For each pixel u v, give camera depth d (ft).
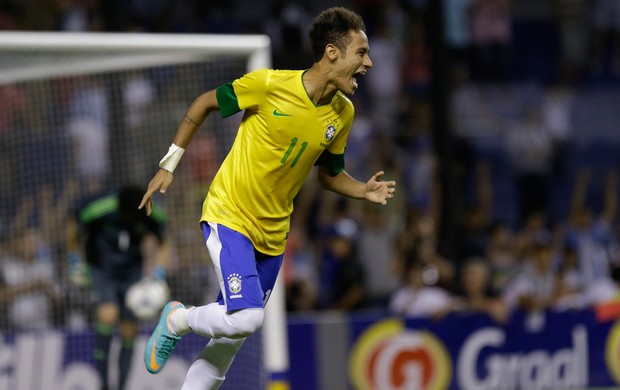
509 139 176.76
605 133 183.42
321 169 67.21
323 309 134.82
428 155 163.73
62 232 107.34
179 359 104.47
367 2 198.49
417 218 139.33
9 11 170.71
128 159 104.83
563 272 139.74
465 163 171.01
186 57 97.55
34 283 107.65
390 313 125.59
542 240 154.10
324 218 148.05
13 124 105.40
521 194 174.40
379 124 174.29
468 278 125.90
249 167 62.80
